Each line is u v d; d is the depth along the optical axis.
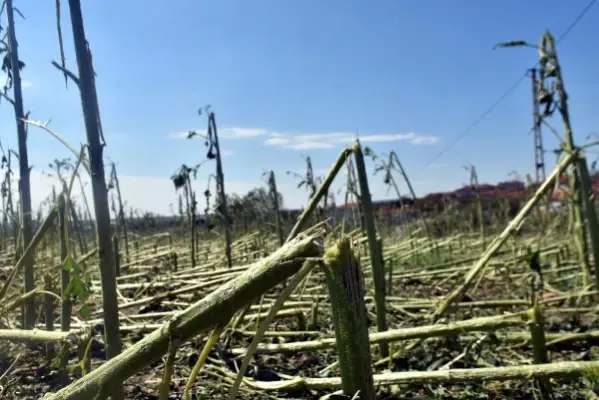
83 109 2.05
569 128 4.59
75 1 2.07
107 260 2.04
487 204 16.31
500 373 2.86
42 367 3.51
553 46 4.59
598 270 4.52
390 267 6.30
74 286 2.27
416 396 2.99
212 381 3.35
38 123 2.15
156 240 13.50
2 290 3.11
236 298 1.54
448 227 14.16
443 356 3.61
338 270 1.62
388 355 3.63
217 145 7.09
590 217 4.49
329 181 3.54
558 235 10.12
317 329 4.70
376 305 3.61
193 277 6.91
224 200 7.19
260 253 9.33
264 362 3.76
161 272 9.17
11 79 3.69
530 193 10.87
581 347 3.92
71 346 2.80
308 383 3.04
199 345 4.02
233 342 4.17
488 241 11.11
